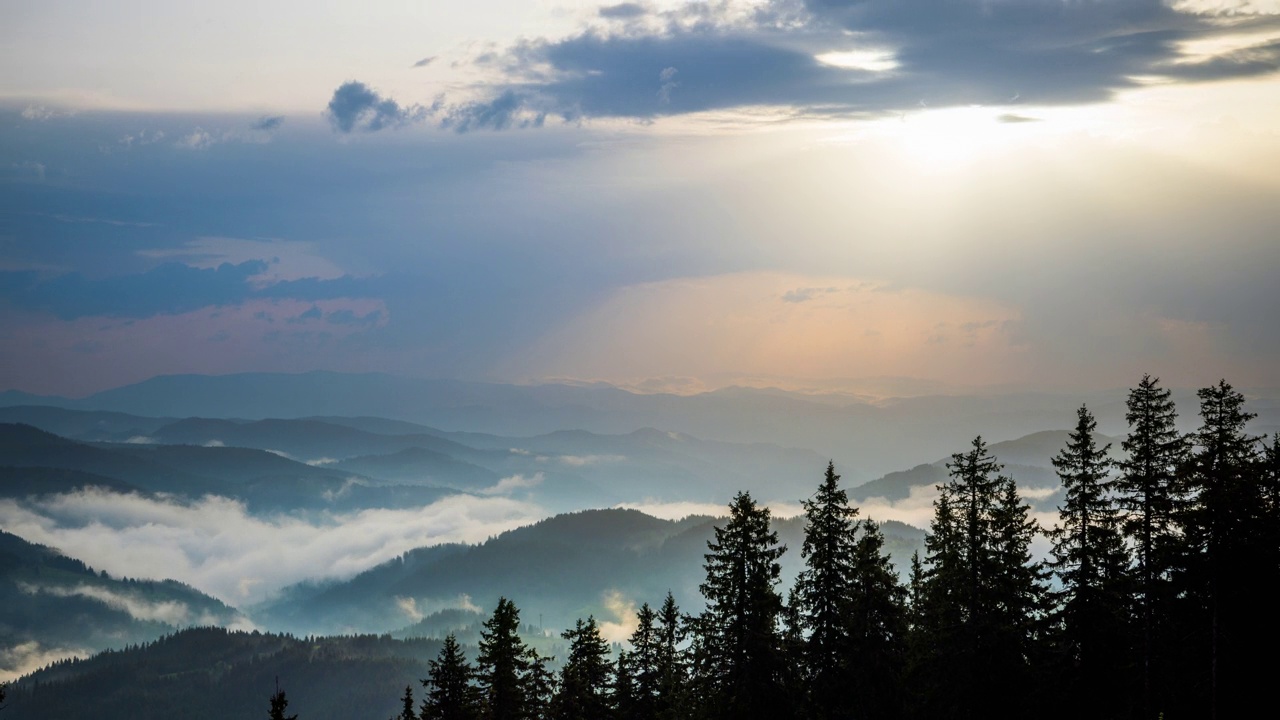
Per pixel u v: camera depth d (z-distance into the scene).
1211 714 47.44
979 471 53.03
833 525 54.62
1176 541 46.69
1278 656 46.81
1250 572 45.47
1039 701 51.72
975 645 52.31
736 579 54.91
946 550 54.44
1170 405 47.25
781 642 54.84
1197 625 48.12
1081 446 50.81
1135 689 50.41
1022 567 52.59
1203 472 45.69
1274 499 46.16
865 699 54.41
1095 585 50.97
